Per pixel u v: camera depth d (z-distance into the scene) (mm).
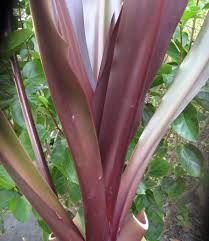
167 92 521
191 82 505
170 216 1234
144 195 957
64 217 478
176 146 943
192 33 854
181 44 797
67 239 474
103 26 570
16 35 562
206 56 503
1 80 673
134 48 403
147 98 955
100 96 448
